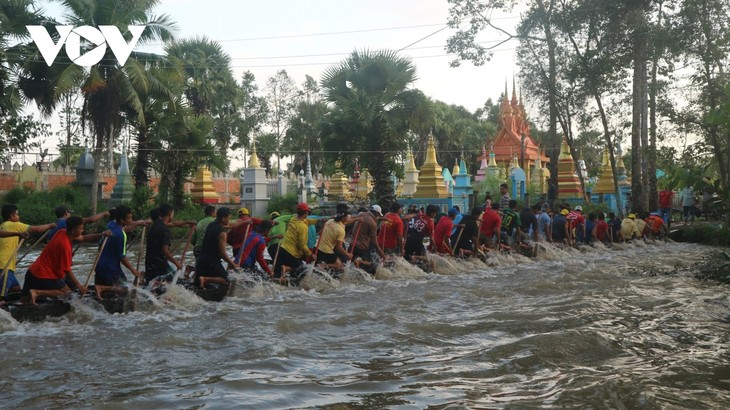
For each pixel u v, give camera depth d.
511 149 57.62
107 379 5.38
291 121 62.97
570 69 25.48
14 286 8.91
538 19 25.91
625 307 9.12
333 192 39.41
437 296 10.21
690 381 5.33
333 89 28.31
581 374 5.52
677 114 20.22
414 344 6.72
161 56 30.52
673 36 19.69
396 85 27.61
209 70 50.56
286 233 11.20
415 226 13.89
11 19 26.72
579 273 13.77
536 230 17.92
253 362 5.88
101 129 28.52
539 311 8.72
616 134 27.78
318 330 7.44
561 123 28.53
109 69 28.03
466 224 15.09
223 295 9.61
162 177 32.25
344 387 5.10
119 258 8.94
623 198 37.25
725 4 19.03
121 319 8.01
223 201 45.66
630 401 4.75
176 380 5.32
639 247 22.00
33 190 32.16
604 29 24.03
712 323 7.94
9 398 4.84
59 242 8.02
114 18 27.41
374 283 11.76
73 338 6.96
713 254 17.23
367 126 27.08
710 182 11.62
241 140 57.91
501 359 6.06
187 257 18.52
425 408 4.57
